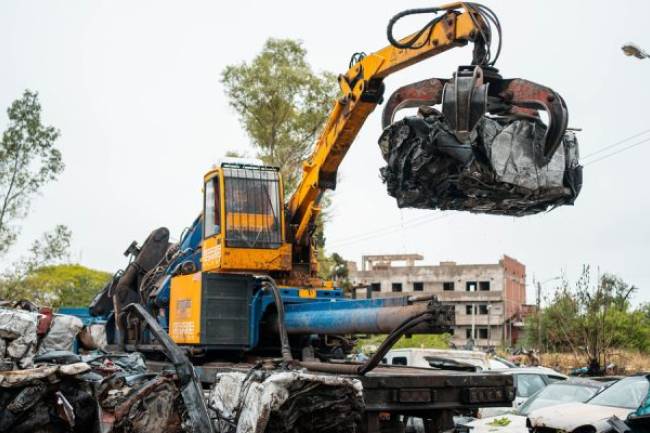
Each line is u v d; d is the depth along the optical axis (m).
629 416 10.31
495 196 8.80
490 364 18.47
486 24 8.70
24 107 27.25
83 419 8.35
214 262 11.84
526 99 8.34
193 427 7.82
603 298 23.50
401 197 9.20
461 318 69.31
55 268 32.56
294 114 28.67
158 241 15.11
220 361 11.67
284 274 12.23
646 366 28.00
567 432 10.74
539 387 15.99
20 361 8.57
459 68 8.52
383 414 9.66
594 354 22.88
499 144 8.38
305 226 12.45
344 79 11.31
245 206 11.88
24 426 8.09
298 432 7.77
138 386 8.38
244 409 7.68
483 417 14.45
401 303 8.49
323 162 11.94
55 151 27.52
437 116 8.84
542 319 35.16
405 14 9.23
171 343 8.37
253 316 11.41
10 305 9.98
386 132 9.05
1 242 26.53
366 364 8.57
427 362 17.31
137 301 14.81
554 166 8.66
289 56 29.42
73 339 9.59
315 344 11.73
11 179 26.77
